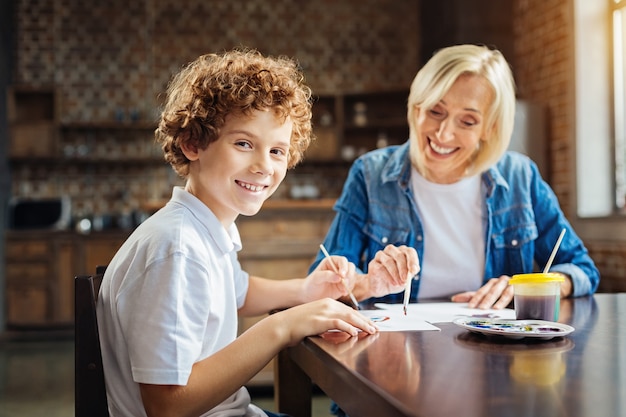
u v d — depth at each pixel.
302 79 1.35
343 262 1.47
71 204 6.71
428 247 1.82
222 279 1.16
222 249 1.17
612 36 4.69
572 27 4.69
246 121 1.14
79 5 6.82
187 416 0.99
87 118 6.79
